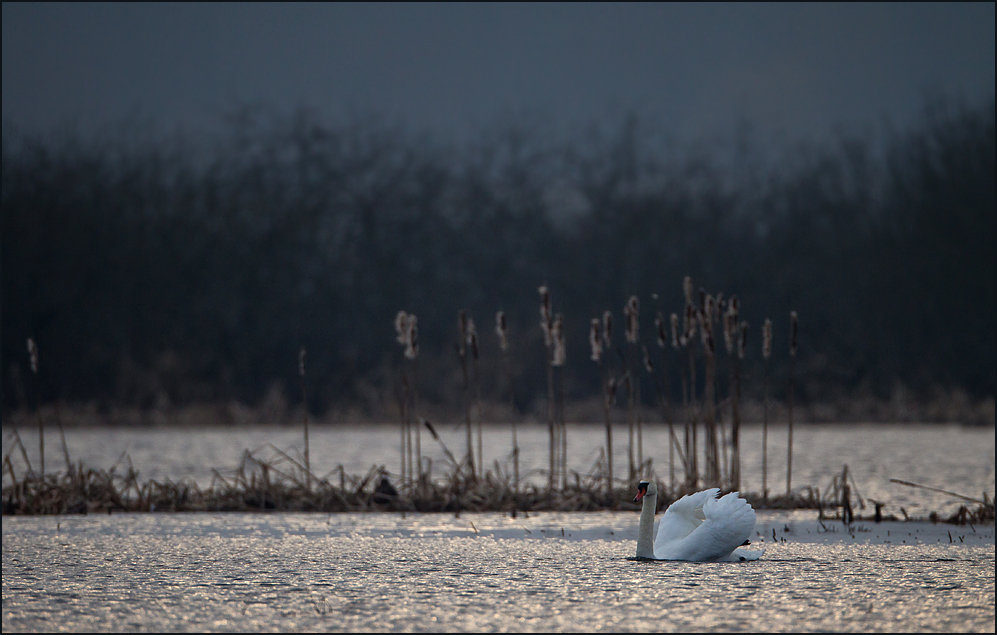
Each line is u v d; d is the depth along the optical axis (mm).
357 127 186000
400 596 36938
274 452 109812
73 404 163250
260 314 175375
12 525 57375
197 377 172125
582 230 189000
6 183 163625
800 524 57875
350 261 184375
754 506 65125
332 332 179500
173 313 172625
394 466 94688
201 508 64625
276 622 32875
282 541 51281
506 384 179000
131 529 55625
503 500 65938
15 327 163750
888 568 42875
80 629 31984
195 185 173250
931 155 172375
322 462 98812
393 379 174125
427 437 134000
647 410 169000
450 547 49312
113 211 168875
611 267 184500
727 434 135875
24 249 162750
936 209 167750
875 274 173000
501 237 188500
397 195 186625
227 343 175250
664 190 187875
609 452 68000
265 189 176875
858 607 34812
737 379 66125
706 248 183750
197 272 172625
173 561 44875
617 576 40844
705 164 188750
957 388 163875
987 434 135250
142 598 36656
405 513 63031
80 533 54156
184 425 154000
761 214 186250
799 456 103125
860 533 54406
